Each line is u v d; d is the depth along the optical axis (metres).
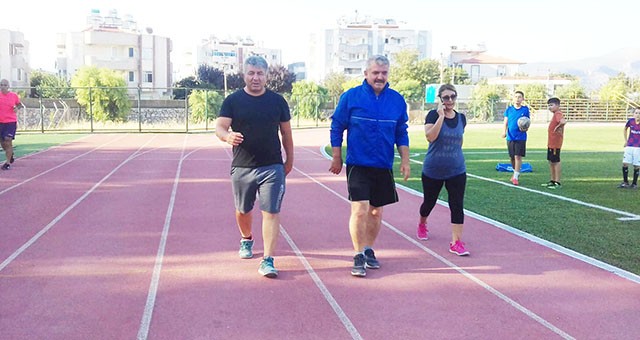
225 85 71.50
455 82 86.81
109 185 11.80
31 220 8.22
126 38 69.31
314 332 4.42
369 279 5.73
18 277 5.61
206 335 4.32
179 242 7.06
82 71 41.03
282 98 5.94
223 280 5.61
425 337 4.36
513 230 7.81
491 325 4.60
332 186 12.11
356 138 5.89
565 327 4.57
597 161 18.09
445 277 5.82
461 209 6.66
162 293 5.22
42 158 17.16
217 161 17.08
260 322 4.59
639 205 9.80
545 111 57.62
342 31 110.38
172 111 41.00
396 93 6.04
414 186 12.25
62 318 4.60
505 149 22.83
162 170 14.62
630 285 5.59
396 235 7.64
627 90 66.12
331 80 82.38
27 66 65.19
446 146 6.62
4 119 14.05
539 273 5.97
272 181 5.77
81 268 5.94
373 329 4.49
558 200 10.32
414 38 113.00
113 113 38.16
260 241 7.13
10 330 4.35
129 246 6.84
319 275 5.83
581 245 7.02
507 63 126.25
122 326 4.46
